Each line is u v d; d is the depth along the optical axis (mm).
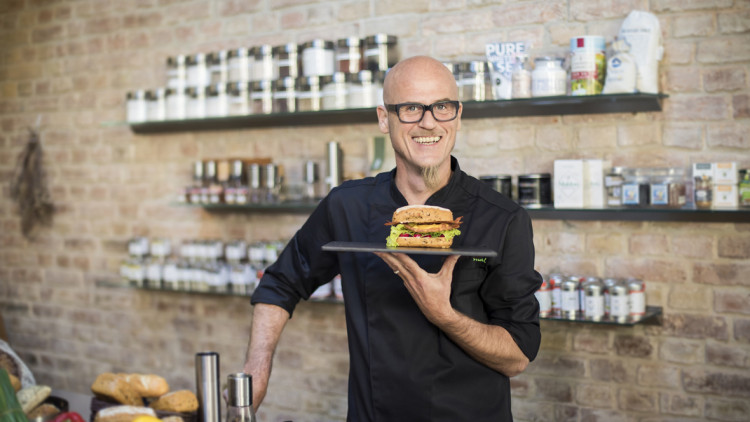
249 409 1330
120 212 3879
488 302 1652
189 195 3436
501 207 1639
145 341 3834
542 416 2861
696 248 2578
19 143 4199
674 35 2570
